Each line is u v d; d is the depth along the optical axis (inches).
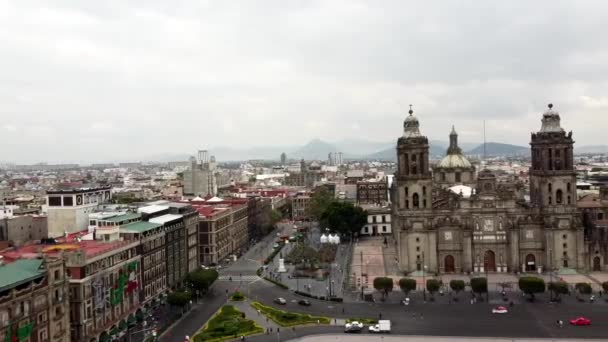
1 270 4271.7
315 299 6604.3
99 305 5142.7
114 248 5531.5
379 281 6545.3
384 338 5034.5
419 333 5177.2
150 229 6461.6
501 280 7391.7
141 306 6097.4
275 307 6235.2
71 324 4874.5
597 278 7381.9
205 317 5890.8
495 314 5787.4
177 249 7342.5
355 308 6166.3
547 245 7815.0
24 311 4101.9
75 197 7440.9
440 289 6914.4
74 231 7327.8
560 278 7322.8
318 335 5167.3
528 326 5334.6
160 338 5147.6
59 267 4589.1
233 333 5211.6
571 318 5580.7
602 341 4845.0
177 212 7815.0
